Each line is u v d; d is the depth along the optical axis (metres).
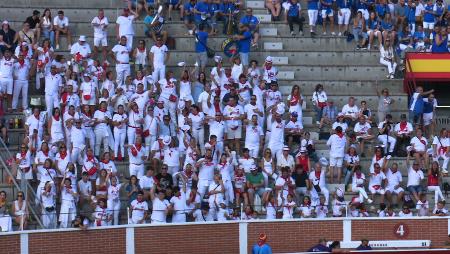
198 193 124.00
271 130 132.50
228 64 145.00
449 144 135.62
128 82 134.12
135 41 146.38
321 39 150.00
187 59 145.50
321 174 129.00
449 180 135.12
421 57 149.25
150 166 127.31
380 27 150.00
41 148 124.31
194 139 128.25
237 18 150.25
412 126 138.75
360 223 126.44
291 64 148.38
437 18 152.38
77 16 150.12
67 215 118.81
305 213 125.81
